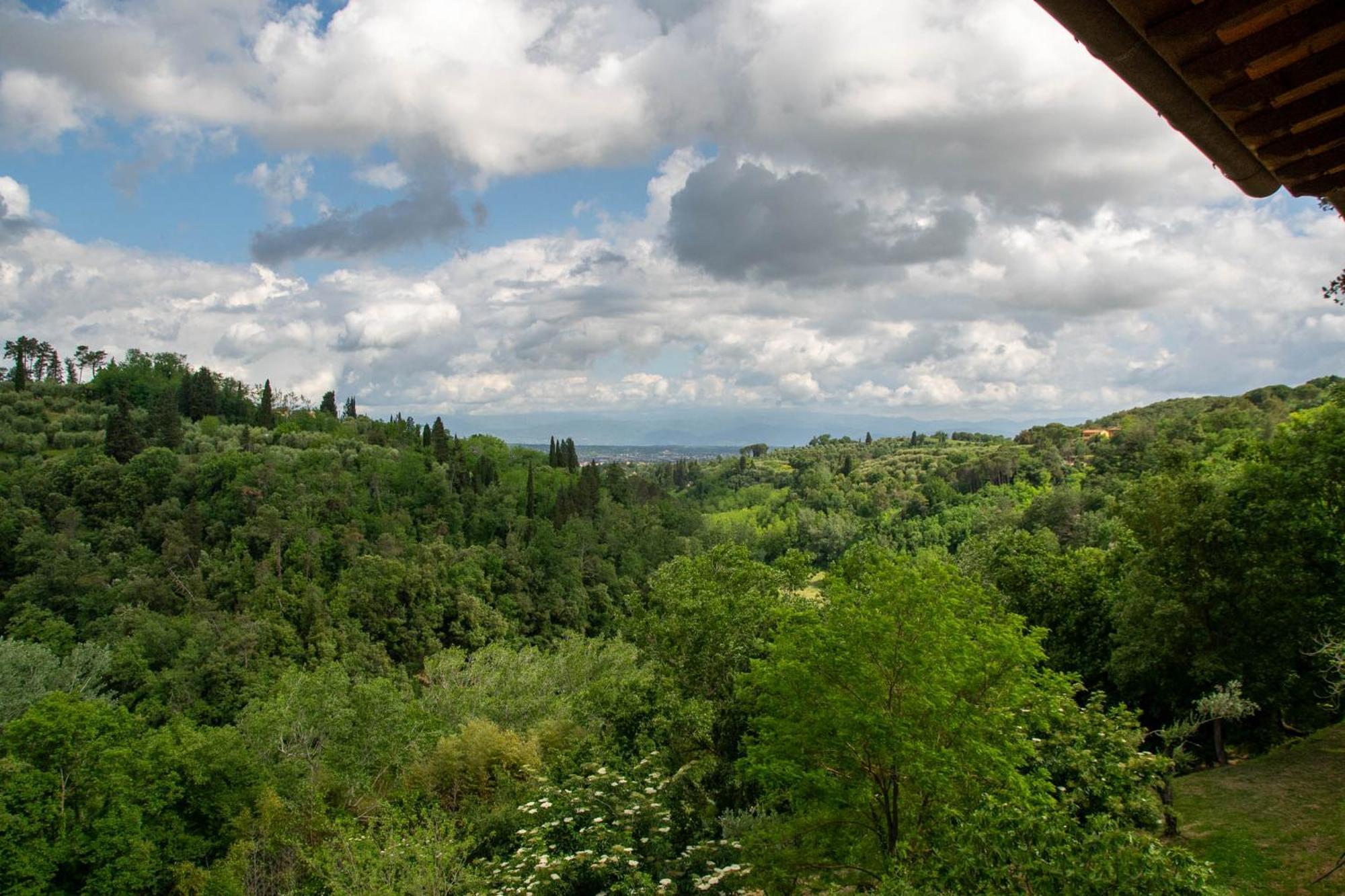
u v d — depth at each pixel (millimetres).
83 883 26328
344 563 93125
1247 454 27188
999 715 14516
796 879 15344
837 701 14719
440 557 96875
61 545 84688
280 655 71312
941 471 154250
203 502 103125
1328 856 15000
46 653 53875
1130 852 8492
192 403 146875
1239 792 18938
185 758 29672
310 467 115875
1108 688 30812
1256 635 23766
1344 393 25719
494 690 44688
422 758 32031
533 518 118125
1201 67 2152
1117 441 124125
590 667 47312
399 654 80562
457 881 17125
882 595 14922
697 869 15680
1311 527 22734
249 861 24812
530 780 24906
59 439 120875
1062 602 32062
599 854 14703
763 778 16188
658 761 18875
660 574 33750
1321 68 2119
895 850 14195
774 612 18875
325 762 32312
